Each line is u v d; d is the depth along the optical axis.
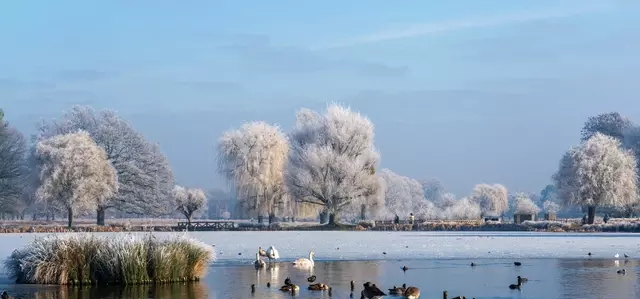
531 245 60.12
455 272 38.72
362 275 37.28
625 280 34.97
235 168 104.44
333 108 103.50
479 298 29.62
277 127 107.56
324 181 99.69
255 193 103.69
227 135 105.56
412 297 29.06
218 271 38.91
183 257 34.12
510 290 31.69
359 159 101.00
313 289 31.45
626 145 129.62
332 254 50.56
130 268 32.50
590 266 41.81
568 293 30.72
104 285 32.28
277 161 105.12
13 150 107.50
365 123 102.56
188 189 121.69
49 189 97.12
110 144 110.19
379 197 101.06
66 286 31.94
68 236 33.72
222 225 101.62
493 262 44.38
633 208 115.62
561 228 92.25
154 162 114.75
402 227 98.56
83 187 96.75
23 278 33.16
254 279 35.22
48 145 99.62
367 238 72.81
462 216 137.75
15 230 87.75
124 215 148.12
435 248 56.53
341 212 105.56
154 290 30.98
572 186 103.50
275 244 61.50
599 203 101.94
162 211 114.00
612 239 69.31
